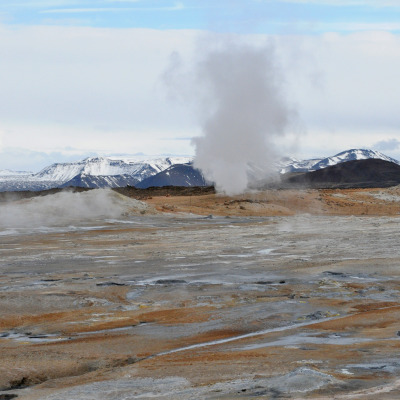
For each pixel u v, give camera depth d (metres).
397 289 34.22
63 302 30.84
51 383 17.78
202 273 40.78
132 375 17.78
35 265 45.81
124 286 35.47
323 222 88.69
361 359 18.64
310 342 21.97
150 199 140.88
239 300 31.38
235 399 14.19
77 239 67.31
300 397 14.00
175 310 29.14
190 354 20.70
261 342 22.50
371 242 57.84
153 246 58.88
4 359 20.61
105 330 25.55
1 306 29.77
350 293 33.16
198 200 138.00
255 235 69.31
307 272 40.41
